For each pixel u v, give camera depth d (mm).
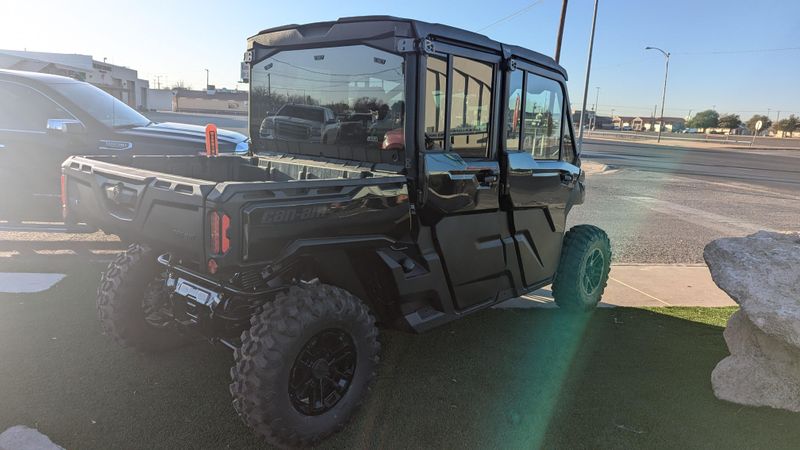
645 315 5062
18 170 6863
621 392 3574
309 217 2703
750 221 10562
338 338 2947
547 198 4352
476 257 3775
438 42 3291
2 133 6781
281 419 2711
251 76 4332
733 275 3557
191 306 3068
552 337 4441
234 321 2939
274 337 2666
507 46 3789
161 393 3297
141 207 2918
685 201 13094
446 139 3447
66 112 6887
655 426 3199
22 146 6820
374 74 3408
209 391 3350
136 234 3006
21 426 2885
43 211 7219
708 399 3529
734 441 3082
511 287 4219
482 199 3713
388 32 3262
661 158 29203
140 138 7070
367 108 3490
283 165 4043
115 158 3793
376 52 3369
